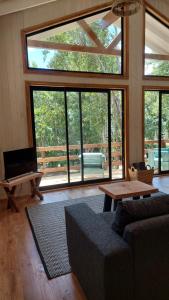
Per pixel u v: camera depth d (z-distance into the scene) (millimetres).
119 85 4836
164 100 5418
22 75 4105
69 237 2061
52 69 4332
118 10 2787
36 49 4277
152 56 5195
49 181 4637
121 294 1409
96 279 1491
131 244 1409
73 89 4535
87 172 4887
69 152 4688
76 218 1856
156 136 5469
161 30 5234
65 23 4445
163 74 5352
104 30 4750
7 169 3682
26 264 2285
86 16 4590
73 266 2055
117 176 5215
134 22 4797
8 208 3746
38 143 4457
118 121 5062
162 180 5082
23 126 4227
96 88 4684
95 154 4910
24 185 4336
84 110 4691
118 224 1582
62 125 4562
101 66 4762
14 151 3785
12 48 4016
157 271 1518
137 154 5199
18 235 2873
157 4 4988
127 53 4805
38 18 4133
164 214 1617
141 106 5090
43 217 3334
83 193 4363
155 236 1454
